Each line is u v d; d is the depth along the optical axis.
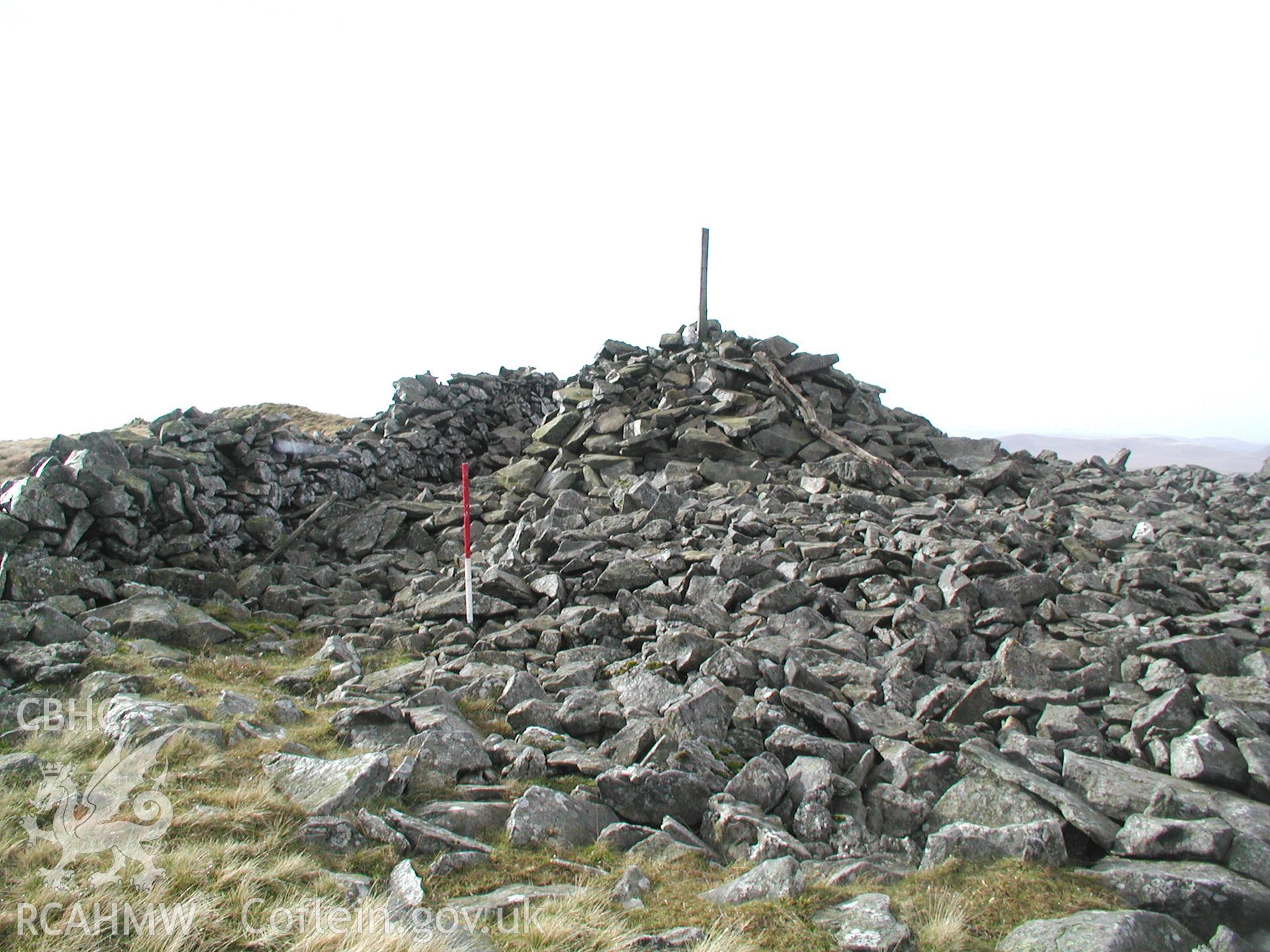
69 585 11.06
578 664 10.24
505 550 15.74
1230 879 6.04
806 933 5.40
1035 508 19.25
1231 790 7.54
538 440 24.69
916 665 10.11
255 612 12.83
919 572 12.80
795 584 11.73
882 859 6.68
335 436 23.09
